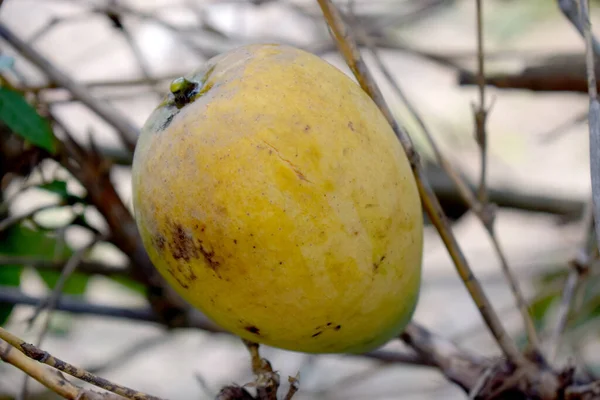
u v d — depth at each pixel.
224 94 0.60
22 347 0.58
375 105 0.62
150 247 0.61
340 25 0.64
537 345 0.68
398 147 0.62
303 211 0.59
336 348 0.63
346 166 0.60
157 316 0.78
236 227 0.59
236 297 0.60
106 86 0.82
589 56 0.62
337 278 0.60
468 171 1.06
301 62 0.61
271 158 0.59
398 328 0.63
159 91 0.82
